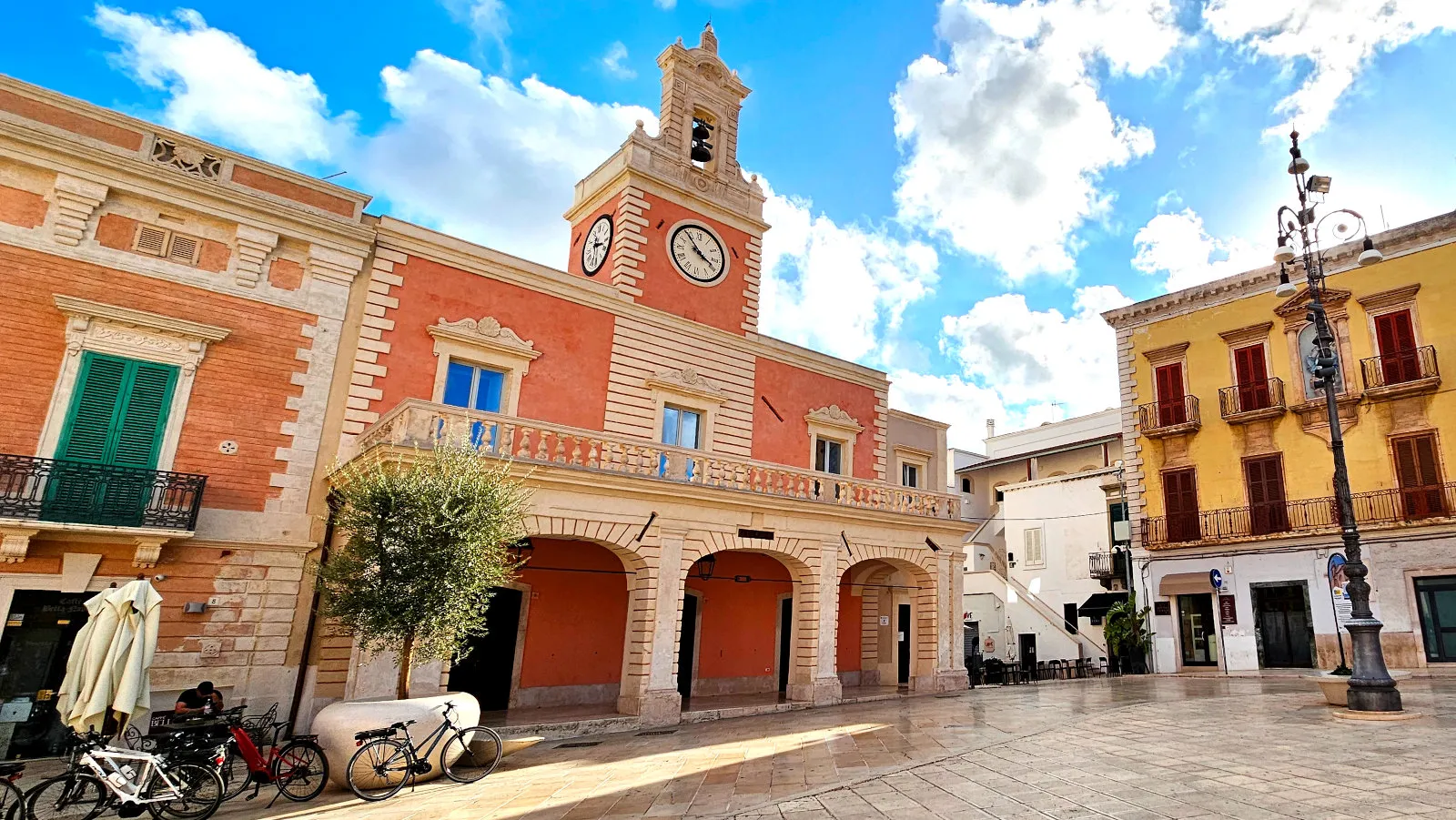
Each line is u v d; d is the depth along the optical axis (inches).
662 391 755.4
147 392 515.5
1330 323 952.3
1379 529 864.9
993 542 1595.7
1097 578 1240.2
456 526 427.2
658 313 764.6
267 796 380.8
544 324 693.3
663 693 589.0
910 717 585.6
